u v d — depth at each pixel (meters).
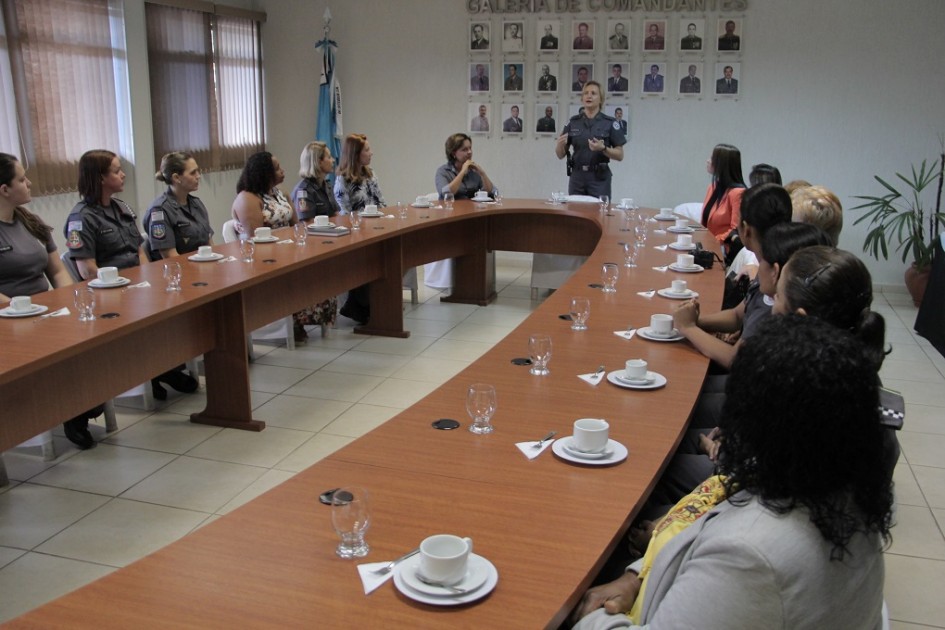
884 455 1.22
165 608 1.38
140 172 6.70
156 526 3.06
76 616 1.35
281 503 1.75
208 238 4.81
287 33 8.19
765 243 2.62
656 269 4.29
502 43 7.72
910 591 2.77
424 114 8.09
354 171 6.26
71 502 3.23
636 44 7.41
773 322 1.31
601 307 3.49
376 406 4.33
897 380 4.92
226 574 1.48
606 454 1.98
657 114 7.50
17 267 3.73
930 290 5.67
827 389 1.16
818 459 1.17
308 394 4.50
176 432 3.94
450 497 1.79
